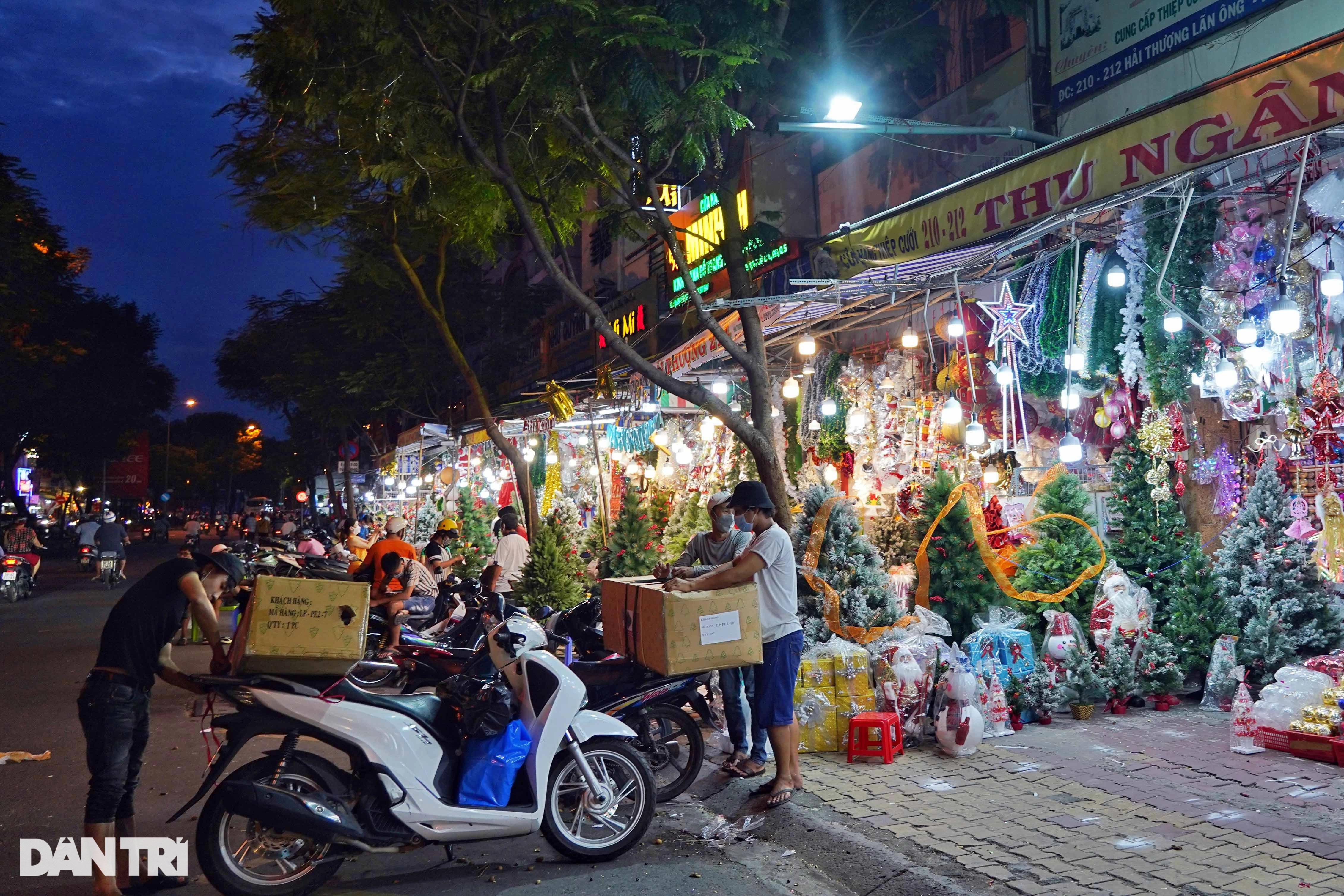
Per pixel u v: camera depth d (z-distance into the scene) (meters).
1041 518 7.80
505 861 5.05
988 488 9.40
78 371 34.72
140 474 58.22
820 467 12.11
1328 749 5.84
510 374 31.45
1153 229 7.32
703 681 6.15
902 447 10.52
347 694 4.67
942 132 9.62
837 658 6.62
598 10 8.00
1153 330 7.45
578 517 17.02
